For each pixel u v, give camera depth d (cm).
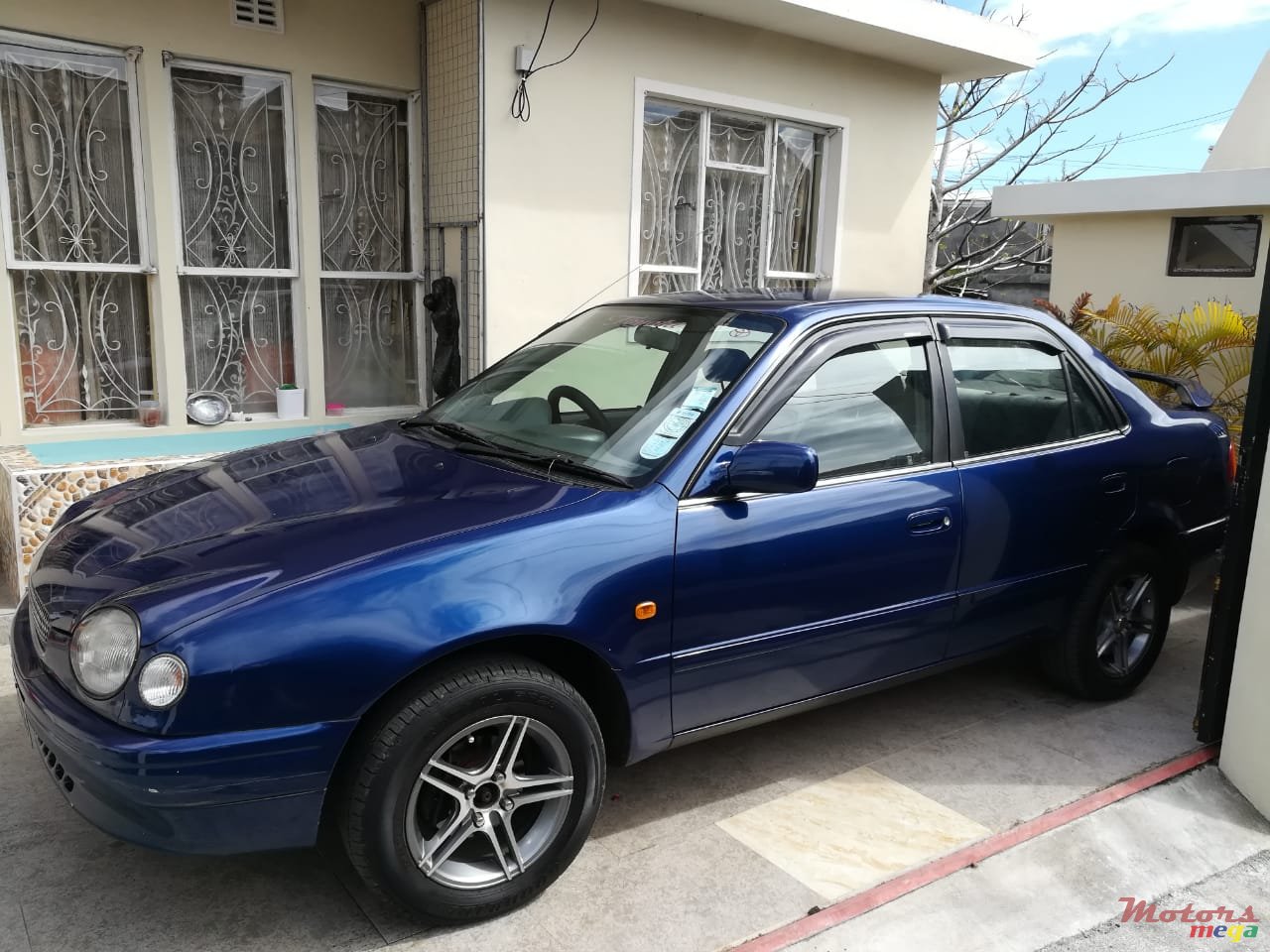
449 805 261
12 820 310
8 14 498
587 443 319
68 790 240
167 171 555
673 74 675
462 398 391
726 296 384
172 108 555
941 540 344
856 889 290
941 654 363
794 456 283
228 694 228
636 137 665
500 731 261
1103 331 734
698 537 289
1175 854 320
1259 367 350
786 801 338
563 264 645
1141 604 430
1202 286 802
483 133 590
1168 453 422
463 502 284
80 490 466
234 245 592
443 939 261
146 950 254
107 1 522
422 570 251
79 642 239
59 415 556
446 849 257
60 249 539
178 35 545
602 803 333
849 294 381
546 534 268
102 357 565
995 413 374
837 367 335
